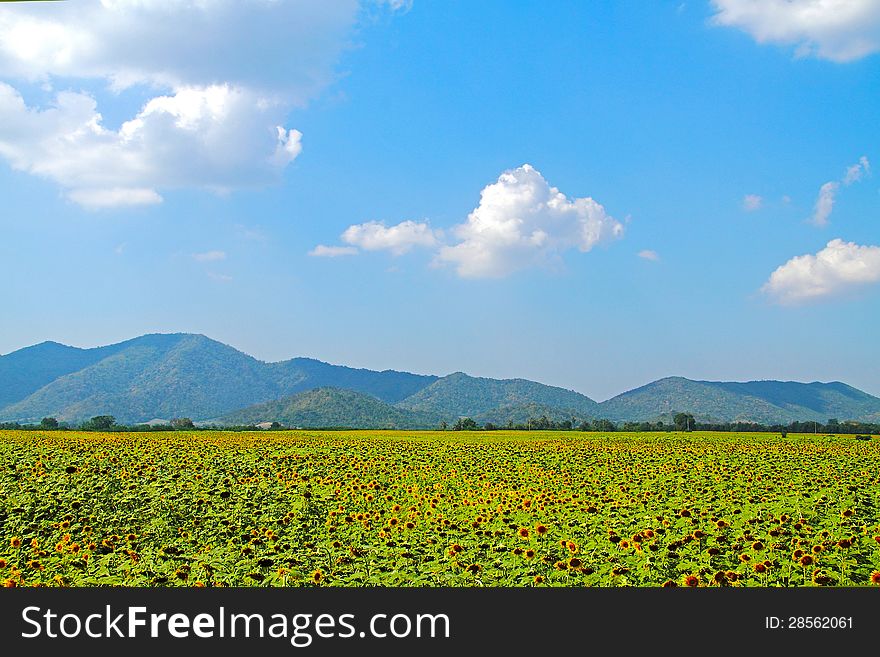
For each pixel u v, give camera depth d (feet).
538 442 188.55
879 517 63.31
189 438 185.57
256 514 69.62
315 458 126.82
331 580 46.50
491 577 46.47
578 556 49.78
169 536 60.34
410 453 144.25
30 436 186.09
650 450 155.43
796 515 62.85
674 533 56.08
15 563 51.06
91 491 83.82
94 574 48.88
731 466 114.21
